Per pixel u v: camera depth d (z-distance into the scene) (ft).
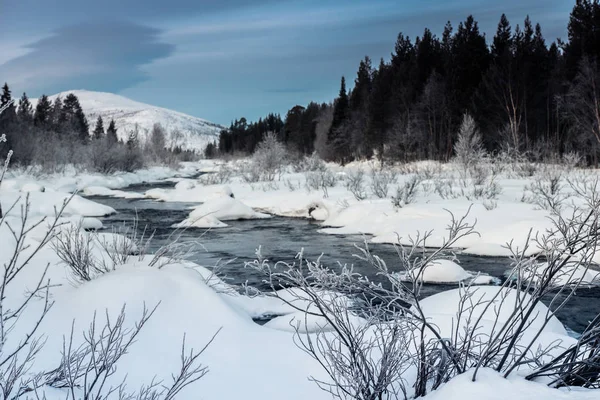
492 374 8.91
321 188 77.92
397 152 137.08
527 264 10.15
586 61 112.37
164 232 50.83
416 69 175.32
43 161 126.82
